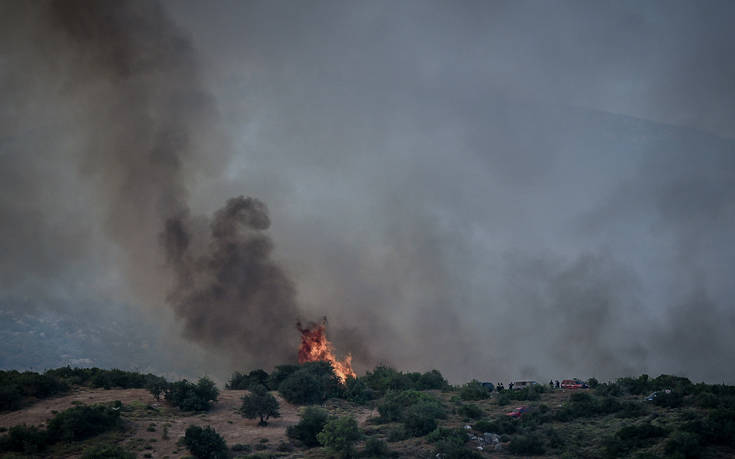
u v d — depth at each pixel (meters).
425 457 30.69
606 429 34.00
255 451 32.44
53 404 38.09
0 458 29.47
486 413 40.06
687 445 27.89
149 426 35.44
